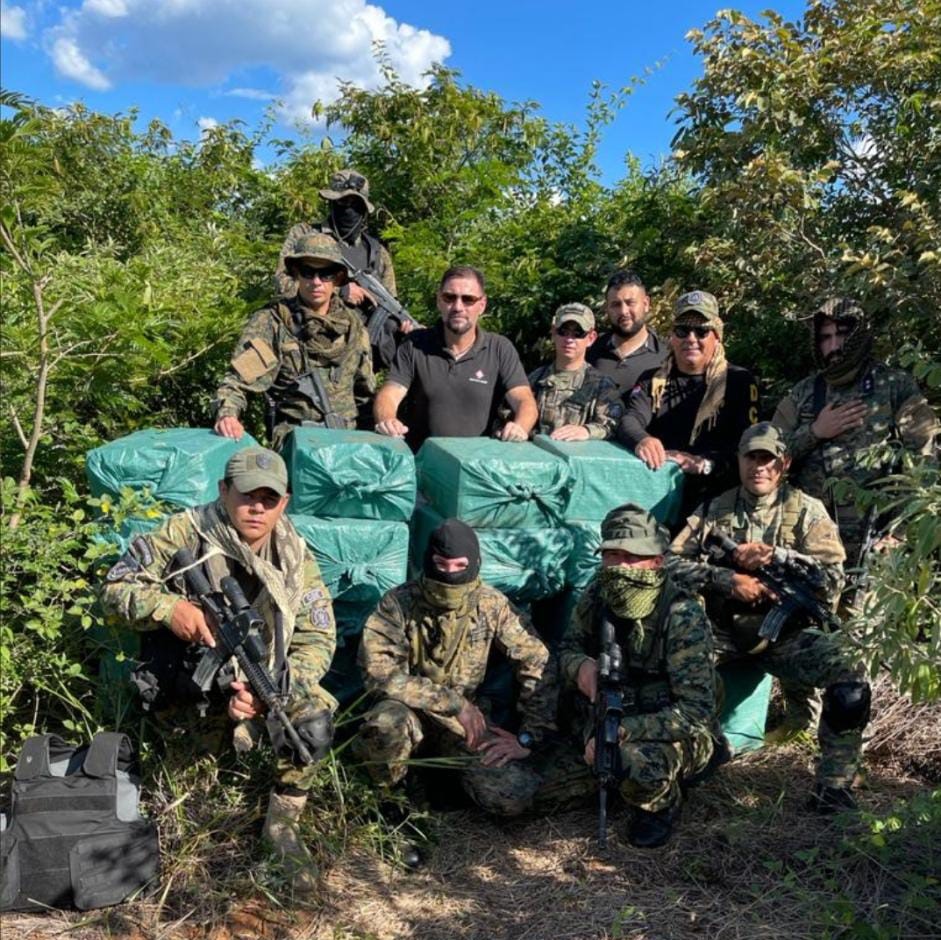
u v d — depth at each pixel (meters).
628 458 4.64
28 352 4.77
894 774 4.61
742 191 6.46
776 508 4.60
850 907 3.45
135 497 3.99
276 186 9.85
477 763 4.12
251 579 3.86
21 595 3.88
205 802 3.91
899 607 3.19
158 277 6.81
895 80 6.59
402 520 4.38
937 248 5.66
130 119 11.65
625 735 3.98
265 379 5.37
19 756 3.51
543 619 4.91
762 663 4.59
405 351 5.57
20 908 3.39
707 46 6.97
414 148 8.98
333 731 3.89
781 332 6.61
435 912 3.59
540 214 8.48
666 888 3.72
